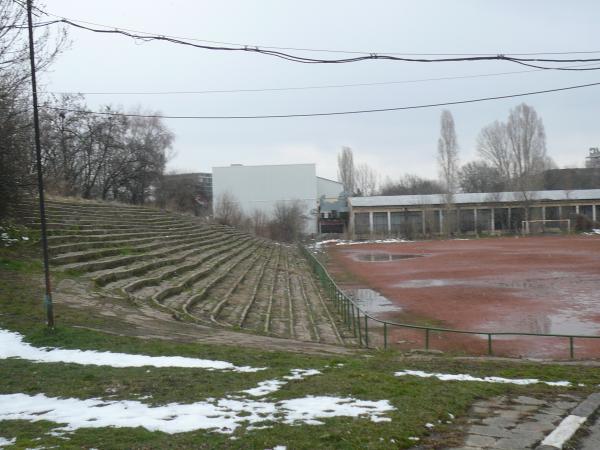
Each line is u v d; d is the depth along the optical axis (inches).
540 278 1368.1
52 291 653.3
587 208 3348.9
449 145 3531.0
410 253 2329.0
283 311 890.7
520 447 222.2
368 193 4822.8
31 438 237.8
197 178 3531.0
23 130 831.7
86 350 422.0
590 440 236.2
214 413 269.7
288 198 3609.7
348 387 317.4
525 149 3592.5
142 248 1075.9
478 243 2751.0
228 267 1267.2
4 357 405.4
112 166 2240.4
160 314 626.8
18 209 930.7
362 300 1116.5
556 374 377.7
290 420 255.0
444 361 441.4
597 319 831.1
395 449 217.8
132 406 286.7
